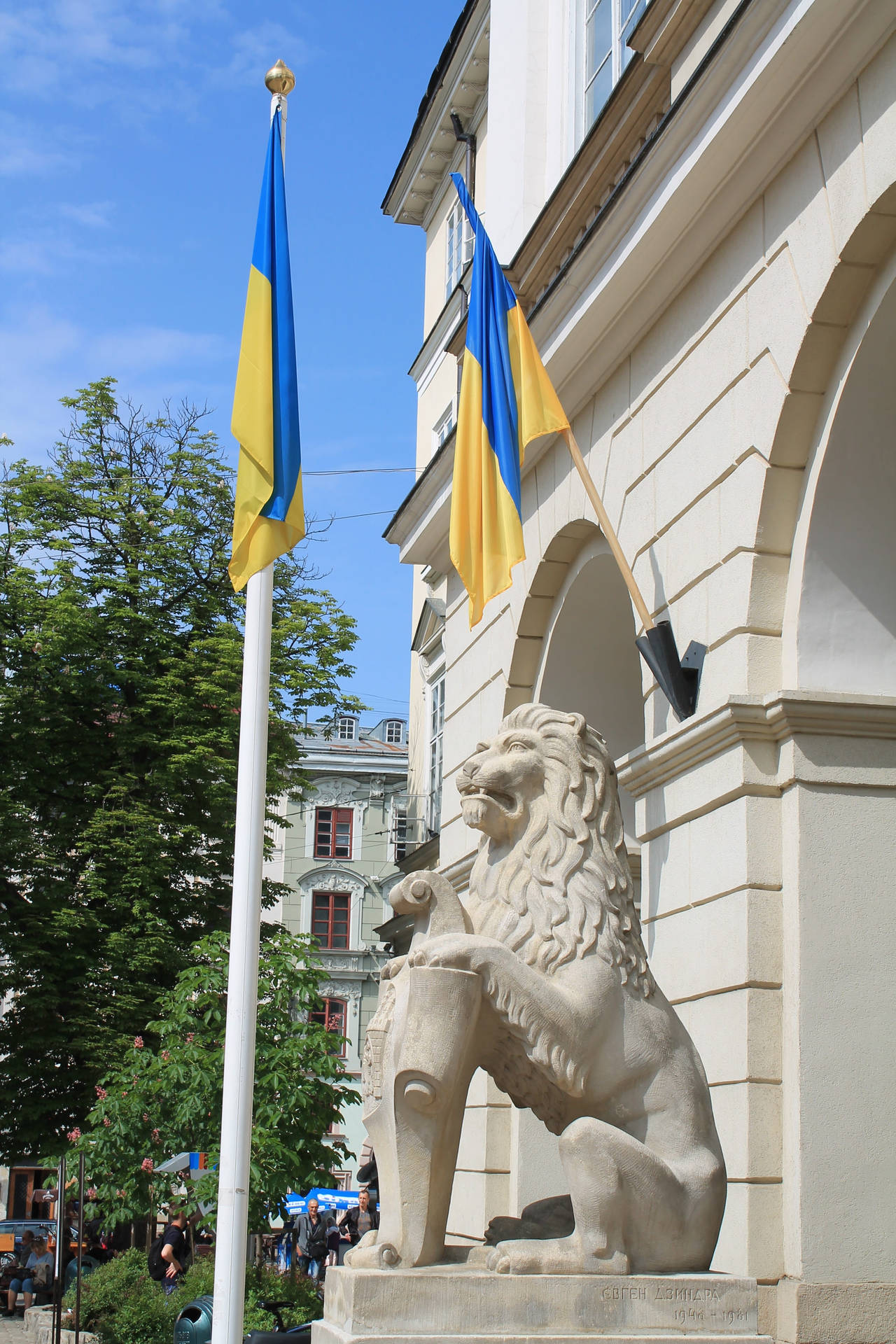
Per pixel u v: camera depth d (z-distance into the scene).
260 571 7.88
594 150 10.84
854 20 6.96
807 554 7.70
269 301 8.34
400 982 4.91
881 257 7.27
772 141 7.84
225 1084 7.11
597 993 4.86
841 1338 6.66
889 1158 6.98
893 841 7.40
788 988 7.25
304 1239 19.33
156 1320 11.55
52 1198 20.00
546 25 13.75
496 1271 4.50
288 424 8.19
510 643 12.23
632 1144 4.64
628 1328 4.44
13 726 21.53
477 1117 11.59
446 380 21.88
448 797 14.12
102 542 23.59
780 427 7.75
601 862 5.16
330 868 45.38
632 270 9.17
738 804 7.59
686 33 9.37
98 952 20.62
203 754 21.53
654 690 8.84
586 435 10.60
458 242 21.69
